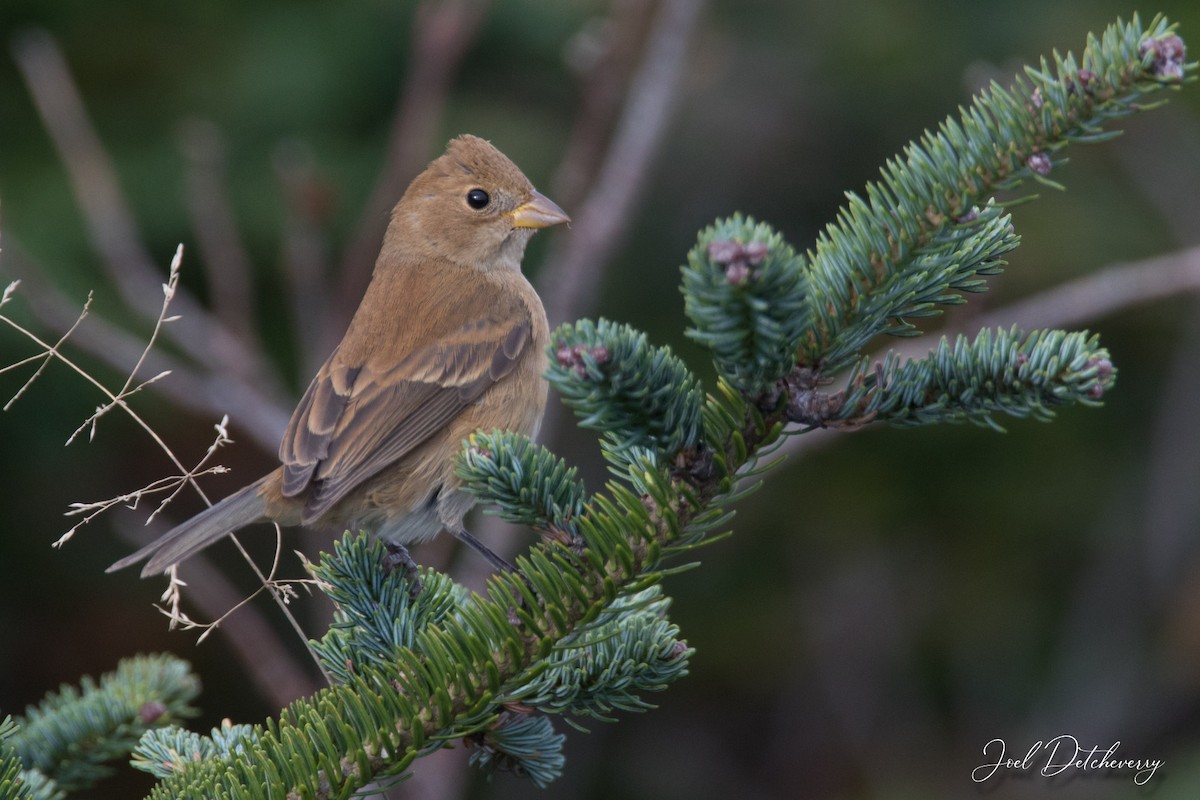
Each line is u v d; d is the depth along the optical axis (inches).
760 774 554.9
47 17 475.8
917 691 547.8
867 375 180.1
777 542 535.2
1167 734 521.7
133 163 469.4
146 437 489.1
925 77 532.1
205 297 487.8
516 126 498.0
